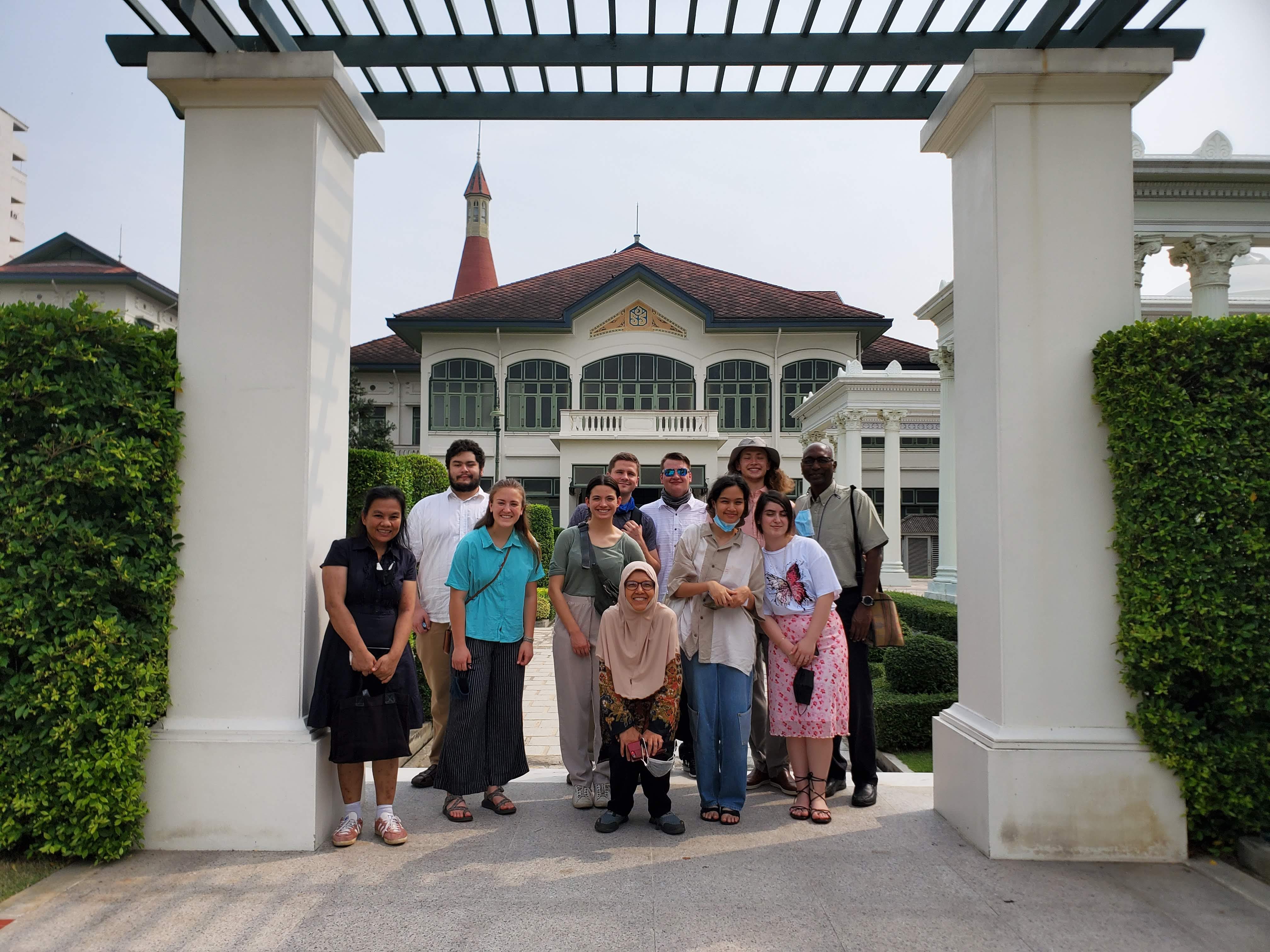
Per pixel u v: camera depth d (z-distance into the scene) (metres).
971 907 3.09
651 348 28.64
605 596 4.36
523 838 3.85
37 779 3.42
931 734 6.56
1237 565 3.46
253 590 3.78
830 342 28.33
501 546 4.23
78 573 3.50
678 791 4.70
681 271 32.03
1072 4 3.51
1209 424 3.47
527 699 8.86
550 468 28.50
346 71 3.96
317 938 2.82
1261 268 14.13
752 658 4.11
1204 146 9.19
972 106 3.98
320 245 3.96
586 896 3.18
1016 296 3.79
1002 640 3.70
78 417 3.56
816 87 4.43
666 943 2.80
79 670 3.44
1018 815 3.58
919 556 27.73
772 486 4.75
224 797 3.67
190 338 3.85
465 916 3.00
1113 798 3.59
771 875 3.39
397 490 3.83
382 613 3.75
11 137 43.75
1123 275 3.81
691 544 4.25
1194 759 3.52
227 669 3.75
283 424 3.82
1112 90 3.83
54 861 3.51
